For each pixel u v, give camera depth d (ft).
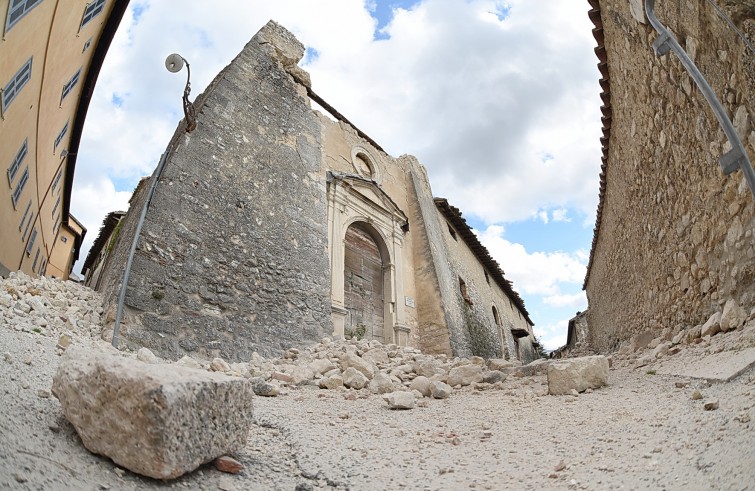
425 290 42.60
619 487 6.19
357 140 43.21
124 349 17.53
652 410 9.97
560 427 10.19
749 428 6.80
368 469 8.08
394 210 43.21
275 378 17.79
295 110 35.01
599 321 43.14
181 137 25.09
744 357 10.83
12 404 7.18
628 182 23.97
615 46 20.27
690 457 6.63
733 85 11.30
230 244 24.58
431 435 10.64
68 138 42.93
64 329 16.30
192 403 6.73
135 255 19.85
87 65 35.55
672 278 18.88
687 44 13.33
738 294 13.41
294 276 27.68
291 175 31.37
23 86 23.30
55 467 5.74
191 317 20.90
